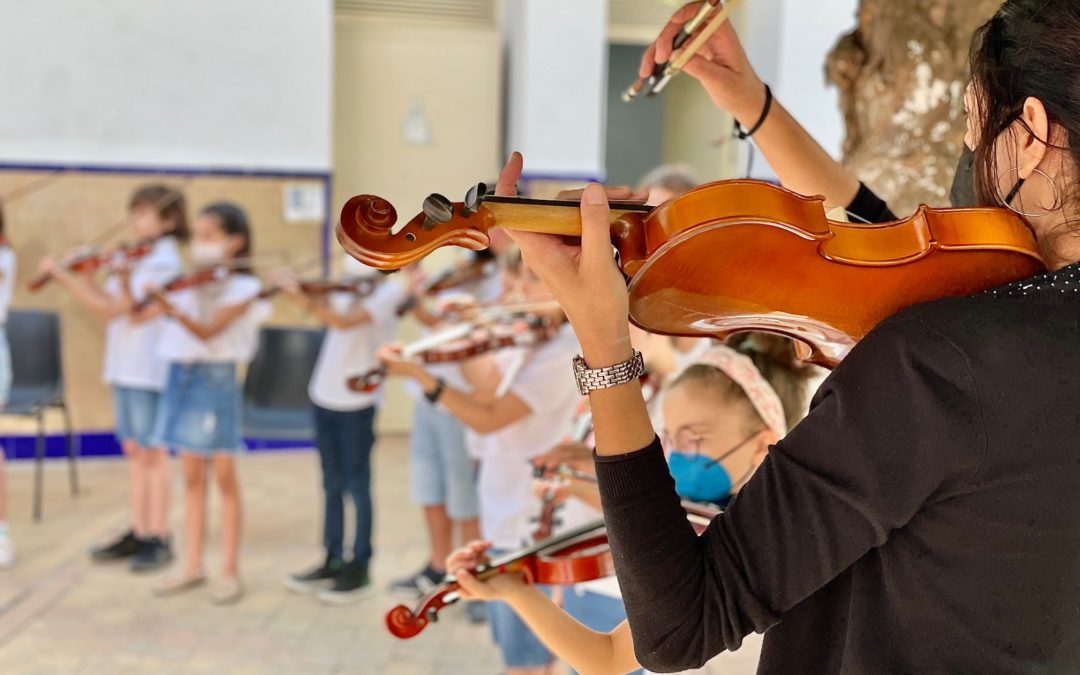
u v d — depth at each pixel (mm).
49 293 5582
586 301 825
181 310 3658
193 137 5715
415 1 6352
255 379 4480
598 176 6223
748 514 819
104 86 5559
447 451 3506
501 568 1305
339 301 3875
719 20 1255
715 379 1526
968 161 1015
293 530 4559
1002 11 880
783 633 896
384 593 3787
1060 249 864
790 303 903
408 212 6465
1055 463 770
